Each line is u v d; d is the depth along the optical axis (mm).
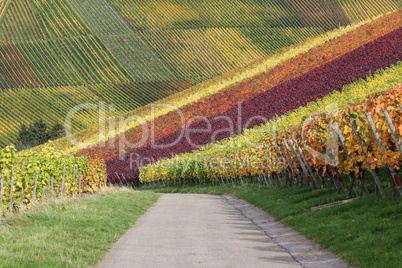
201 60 140250
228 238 14391
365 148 14312
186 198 32344
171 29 155125
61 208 18203
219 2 167875
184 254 11977
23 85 129375
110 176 61906
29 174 20438
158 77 132875
